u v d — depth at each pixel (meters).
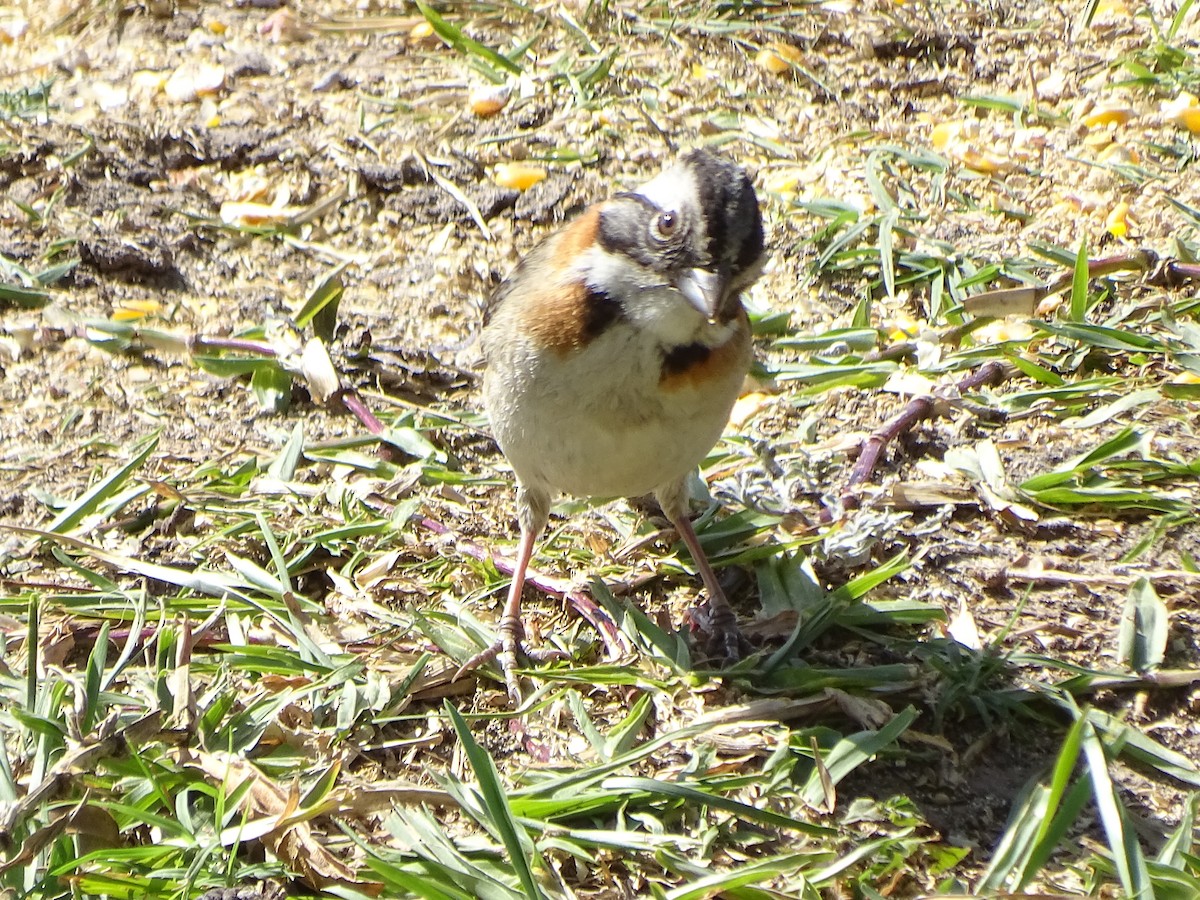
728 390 7.33
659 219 6.93
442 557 8.44
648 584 8.39
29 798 6.18
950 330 10.41
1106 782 6.37
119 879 5.96
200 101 13.20
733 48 13.88
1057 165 12.18
